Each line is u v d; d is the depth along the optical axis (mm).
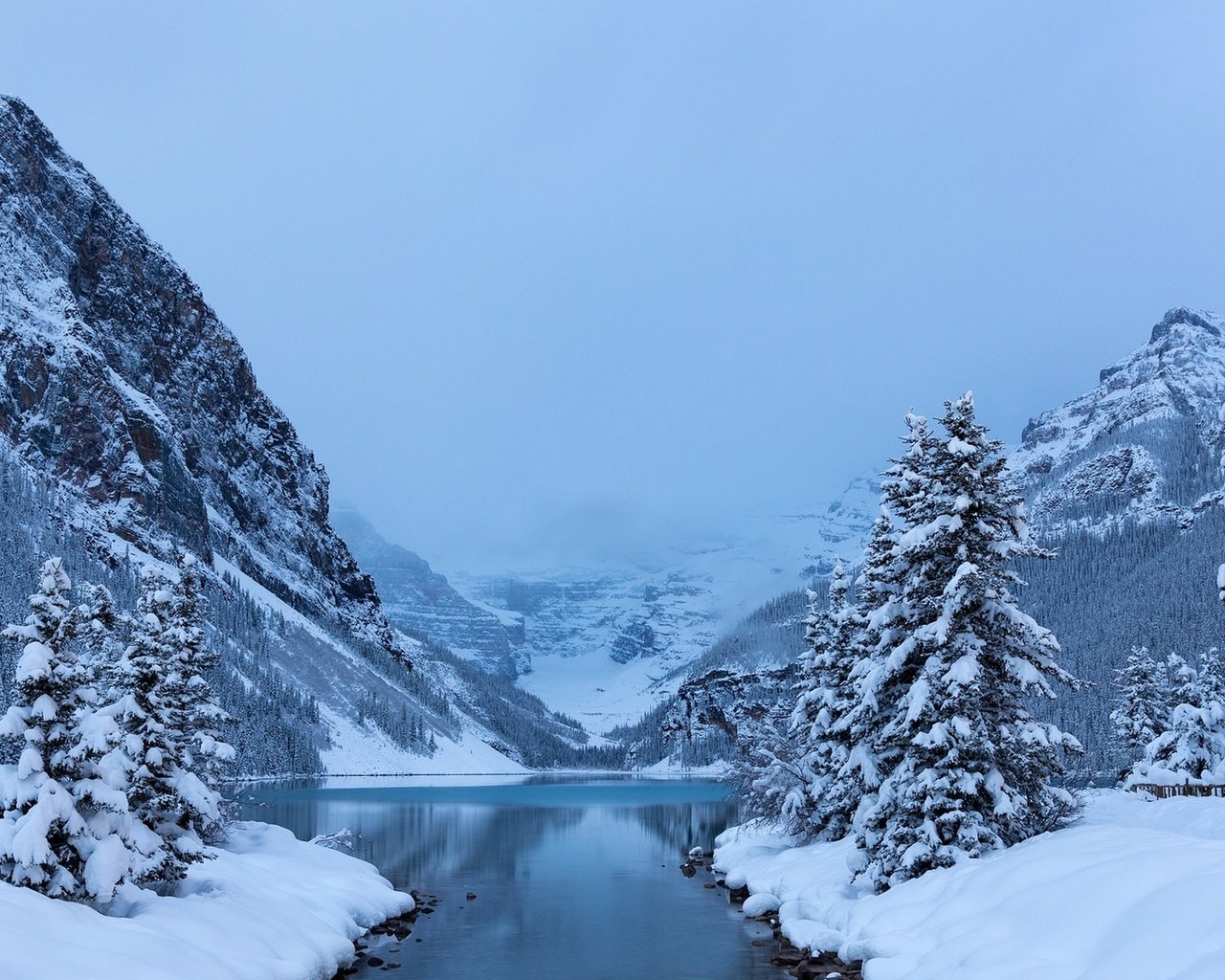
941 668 31578
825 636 48438
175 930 24688
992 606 31781
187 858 30172
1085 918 21125
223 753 39656
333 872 41562
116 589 175250
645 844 71312
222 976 22141
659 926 38188
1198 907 18703
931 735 30734
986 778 30625
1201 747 66125
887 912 28250
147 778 30453
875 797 35438
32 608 26188
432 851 64812
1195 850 22609
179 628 39562
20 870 24109
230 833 43406
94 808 26594
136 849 27344
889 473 35594
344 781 181250
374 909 37812
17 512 182375
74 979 18688
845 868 37969
